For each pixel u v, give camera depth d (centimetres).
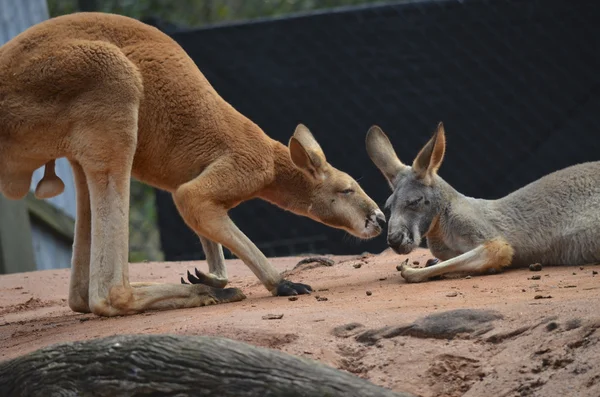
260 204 1770
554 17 1733
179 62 1139
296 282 1262
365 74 1761
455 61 1748
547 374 728
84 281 1162
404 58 1753
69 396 688
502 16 1741
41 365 705
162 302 1088
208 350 670
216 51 1786
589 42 1730
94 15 1123
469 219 1166
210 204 1128
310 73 1772
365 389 631
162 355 676
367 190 1759
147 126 1120
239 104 1788
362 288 1116
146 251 2397
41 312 1304
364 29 1761
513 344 774
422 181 1176
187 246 1791
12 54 1074
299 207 1222
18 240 1905
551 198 1170
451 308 877
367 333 830
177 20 2525
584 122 1734
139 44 1123
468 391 743
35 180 2005
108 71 1070
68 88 1066
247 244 1137
